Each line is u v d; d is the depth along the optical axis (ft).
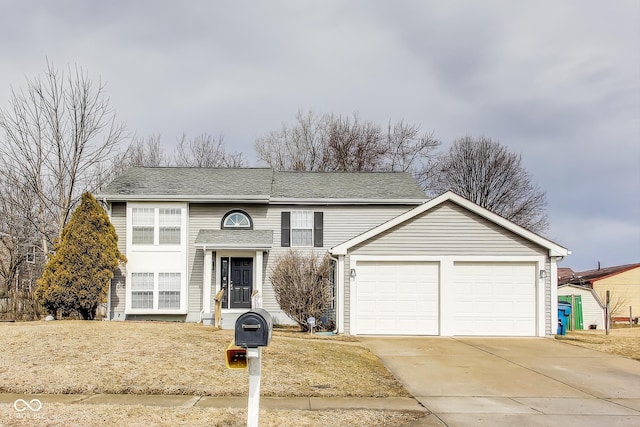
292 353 38.29
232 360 19.42
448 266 53.01
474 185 124.06
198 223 66.95
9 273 81.00
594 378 34.55
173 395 28.19
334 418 24.14
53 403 25.82
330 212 67.97
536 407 27.25
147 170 73.56
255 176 72.79
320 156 127.75
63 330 42.75
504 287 52.95
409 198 67.56
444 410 26.35
